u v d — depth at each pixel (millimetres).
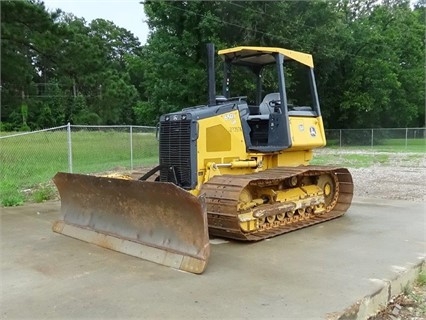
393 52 34938
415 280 4863
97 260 5160
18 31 20047
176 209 4949
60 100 41312
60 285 4359
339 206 7973
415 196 9977
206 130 6215
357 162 18984
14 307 3850
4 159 13797
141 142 16531
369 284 4281
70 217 6488
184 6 24172
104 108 34188
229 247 5707
